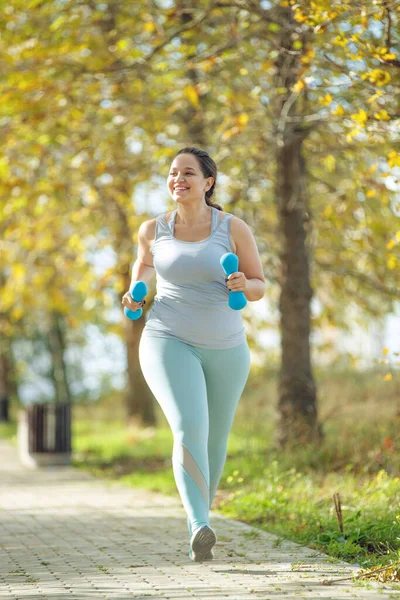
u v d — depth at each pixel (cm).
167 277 684
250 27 1352
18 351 4066
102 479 1459
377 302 1800
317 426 1442
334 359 2150
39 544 812
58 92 1420
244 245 691
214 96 1538
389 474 1106
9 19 1424
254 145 1421
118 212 1731
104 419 3030
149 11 1373
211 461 726
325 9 930
